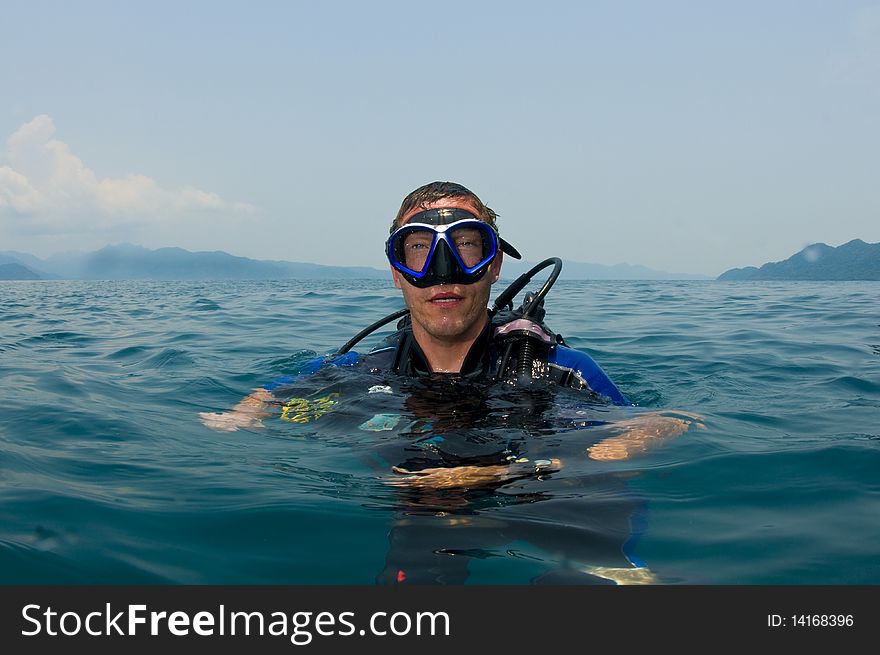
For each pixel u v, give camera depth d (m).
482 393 1.05
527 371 1.09
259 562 0.66
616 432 0.94
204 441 1.04
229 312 3.85
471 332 1.10
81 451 0.99
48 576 0.63
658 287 8.46
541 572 0.64
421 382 1.11
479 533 0.70
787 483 0.86
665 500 0.81
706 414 1.23
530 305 1.19
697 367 1.88
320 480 0.85
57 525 0.73
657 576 0.64
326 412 1.06
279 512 0.76
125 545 0.69
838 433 1.11
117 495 0.81
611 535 0.70
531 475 0.82
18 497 0.80
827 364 1.87
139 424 1.15
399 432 0.95
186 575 0.64
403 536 0.70
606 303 4.59
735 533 0.73
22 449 0.99
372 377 1.16
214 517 0.75
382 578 0.64
